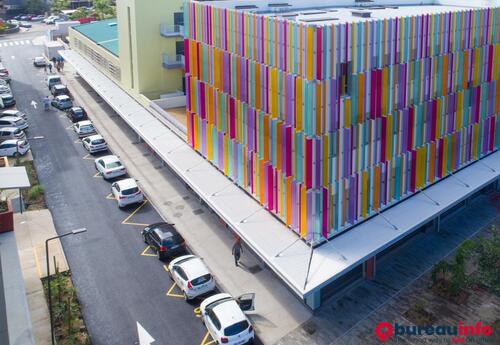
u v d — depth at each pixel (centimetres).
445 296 3378
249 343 2998
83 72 7938
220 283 3556
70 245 4019
